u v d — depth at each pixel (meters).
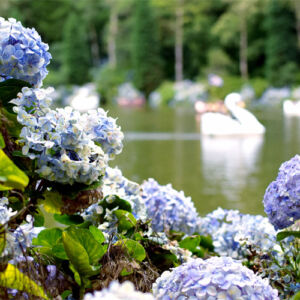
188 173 8.89
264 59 44.09
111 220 1.77
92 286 1.48
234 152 12.05
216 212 2.28
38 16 49.00
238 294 1.29
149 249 1.74
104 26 51.97
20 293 1.30
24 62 1.51
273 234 2.01
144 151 12.39
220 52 41.84
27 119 1.43
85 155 1.44
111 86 44.75
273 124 20.39
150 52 44.31
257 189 7.19
